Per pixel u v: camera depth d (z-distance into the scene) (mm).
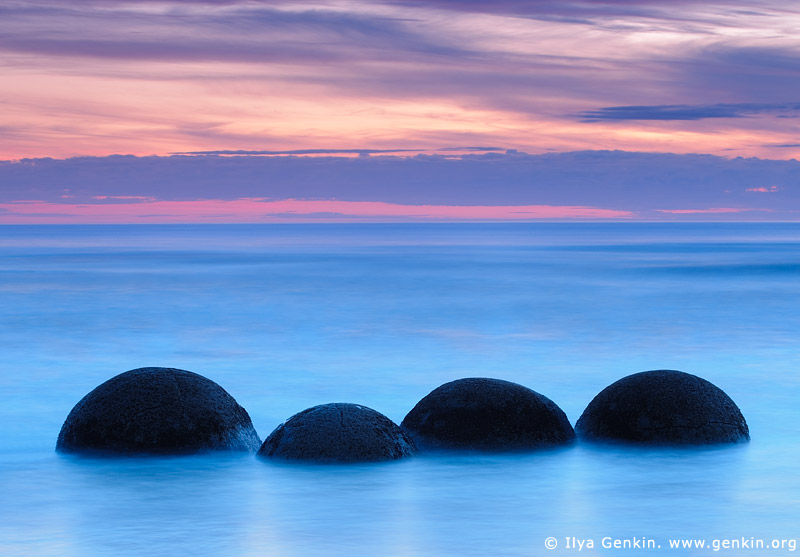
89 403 12078
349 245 160125
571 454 12398
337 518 10164
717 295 46969
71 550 9281
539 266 76125
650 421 12555
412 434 12289
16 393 20141
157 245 160500
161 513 10328
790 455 12922
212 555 9141
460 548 9336
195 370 23656
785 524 10109
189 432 11781
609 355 26516
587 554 9188
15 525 10008
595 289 51219
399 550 9250
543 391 20141
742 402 18266
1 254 106125
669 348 27922
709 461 12273
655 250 119312
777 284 54219
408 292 49625
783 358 25484
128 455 11695
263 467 11602
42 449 13922
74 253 110312
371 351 27438
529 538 9641
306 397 19547
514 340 30031
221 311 39438
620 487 11258
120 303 42969
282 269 72062
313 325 34281
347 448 11562
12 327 33688
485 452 12039
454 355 26578
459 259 91375
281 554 9156
